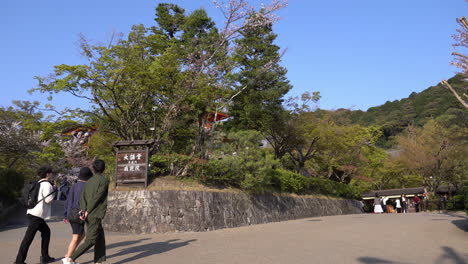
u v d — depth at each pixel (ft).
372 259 19.35
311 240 27.55
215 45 56.54
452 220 43.52
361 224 41.34
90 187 18.15
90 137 65.51
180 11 76.74
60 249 24.66
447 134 105.40
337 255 20.62
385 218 51.98
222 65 55.47
